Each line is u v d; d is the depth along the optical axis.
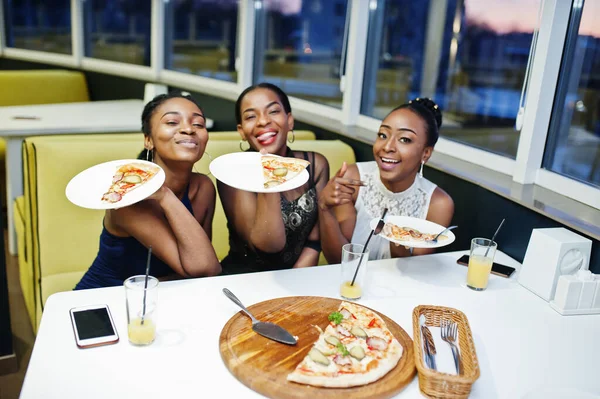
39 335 1.22
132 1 4.09
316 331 1.25
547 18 1.84
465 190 2.02
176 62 3.99
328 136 2.70
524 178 1.96
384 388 1.06
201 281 1.50
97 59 4.52
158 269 1.77
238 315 1.30
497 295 1.54
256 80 3.45
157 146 1.72
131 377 1.09
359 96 2.77
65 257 2.00
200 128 1.74
